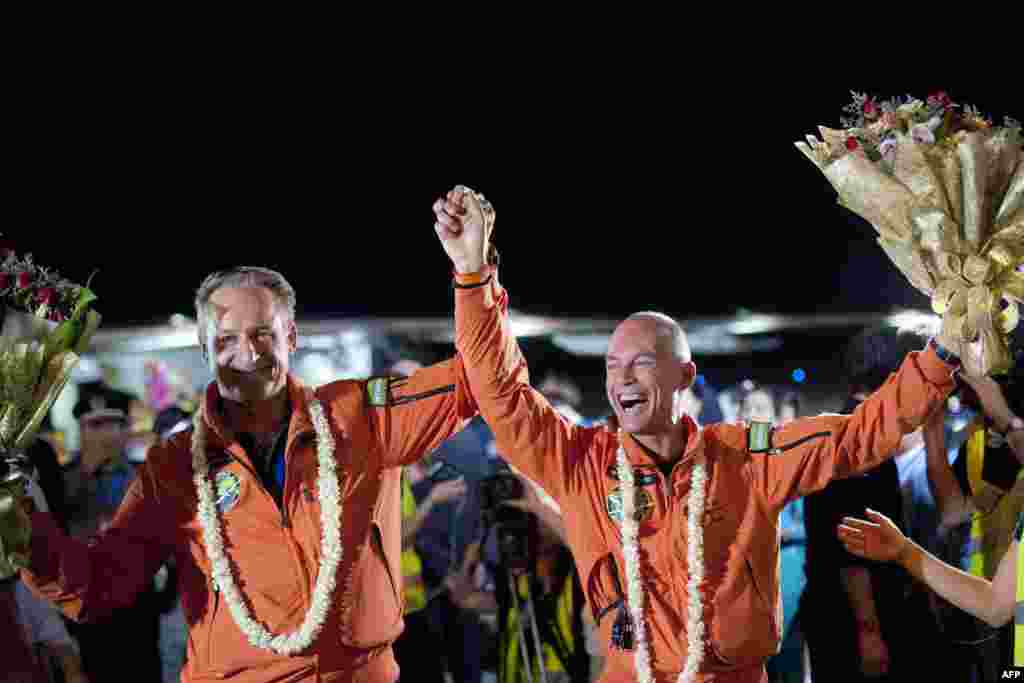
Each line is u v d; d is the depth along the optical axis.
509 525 8.69
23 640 5.28
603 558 5.24
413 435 5.24
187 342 19.64
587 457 5.34
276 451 5.17
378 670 5.13
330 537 4.97
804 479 5.16
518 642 8.77
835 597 7.44
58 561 4.88
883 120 5.23
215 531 5.00
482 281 5.00
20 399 4.90
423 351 21.86
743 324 28.38
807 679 9.35
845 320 27.38
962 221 5.05
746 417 13.86
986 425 7.13
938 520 7.54
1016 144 5.06
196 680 5.05
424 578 9.67
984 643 7.21
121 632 8.55
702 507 5.11
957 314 4.98
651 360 5.17
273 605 4.96
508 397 5.14
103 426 9.65
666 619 5.12
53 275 5.18
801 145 5.34
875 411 5.11
